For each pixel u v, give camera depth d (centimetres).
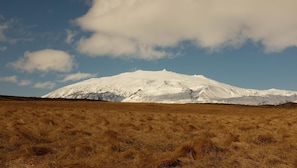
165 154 1711
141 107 8912
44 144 1966
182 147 1731
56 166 1499
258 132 2622
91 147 1802
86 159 1620
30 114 3834
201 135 2395
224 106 10981
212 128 3020
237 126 2994
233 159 1641
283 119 3916
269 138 2170
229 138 2039
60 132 2358
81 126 2842
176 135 2425
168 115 4738
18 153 1680
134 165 1532
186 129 2733
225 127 3033
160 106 9819
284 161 1647
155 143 2094
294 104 12544
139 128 2820
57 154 1727
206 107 9869
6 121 2914
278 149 1898
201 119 4297
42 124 2809
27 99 11519
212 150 1756
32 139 2039
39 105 7444
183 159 1628
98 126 2878
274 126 3092
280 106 12419
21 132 2080
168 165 1522
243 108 9838
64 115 3941
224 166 1572
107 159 1598
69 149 1753
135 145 1980
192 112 7369
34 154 1686
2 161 1590
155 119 3878
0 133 2097
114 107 8400
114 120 3634
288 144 2011
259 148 1858
